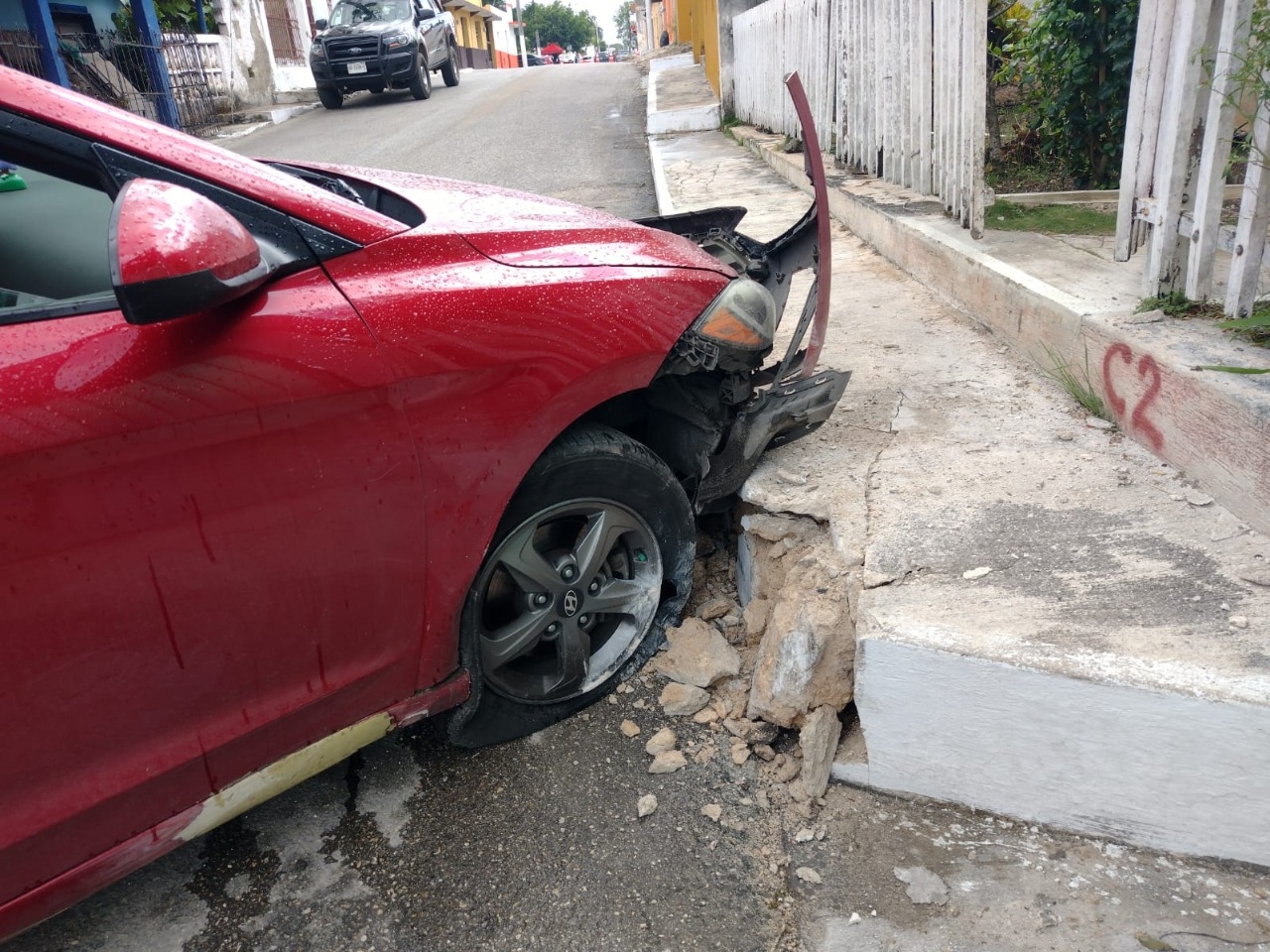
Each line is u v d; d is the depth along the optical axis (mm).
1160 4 3102
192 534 1663
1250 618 2090
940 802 2258
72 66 14477
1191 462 2678
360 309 1849
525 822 2252
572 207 2732
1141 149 3363
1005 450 2996
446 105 17750
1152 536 2443
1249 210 2723
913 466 2939
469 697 2270
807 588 2473
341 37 17781
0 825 1559
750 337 2580
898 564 2426
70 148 1681
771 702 2396
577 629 2453
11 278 1665
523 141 12773
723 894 2049
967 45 4523
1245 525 2451
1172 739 1949
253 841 2229
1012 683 2043
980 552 2445
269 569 1775
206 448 1648
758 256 3398
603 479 2379
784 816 2242
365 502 1877
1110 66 5297
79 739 1620
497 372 2033
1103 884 2006
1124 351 2967
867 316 4484
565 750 2469
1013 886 2014
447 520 2023
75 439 1502
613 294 2275
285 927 2014
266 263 1744
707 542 3256
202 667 1746
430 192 2598
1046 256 4180
